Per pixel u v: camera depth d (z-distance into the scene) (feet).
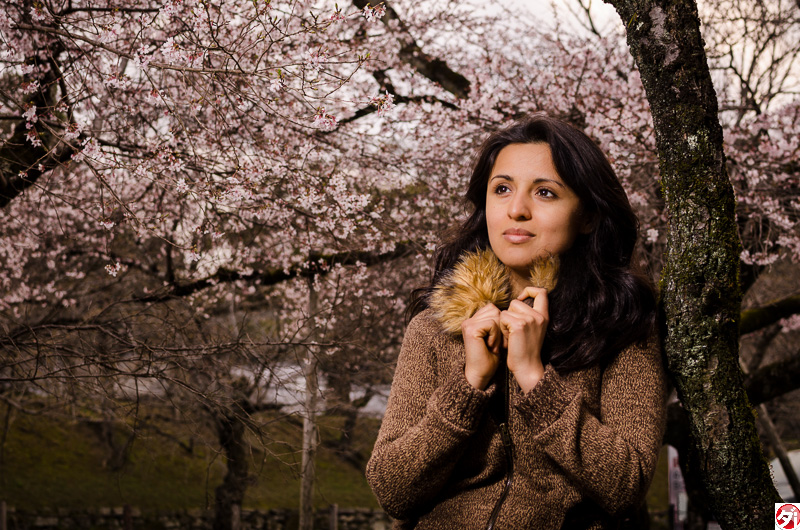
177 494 49.85
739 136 17.22
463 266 5.21
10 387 18.40
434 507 4.93
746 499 5.04
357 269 18.89
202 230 13.02
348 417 26.99
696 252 5.06
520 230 4.96
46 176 18.07
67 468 50.37
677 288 5.12
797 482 29.48
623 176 16.16
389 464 4.64
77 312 21.94
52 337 15.03
